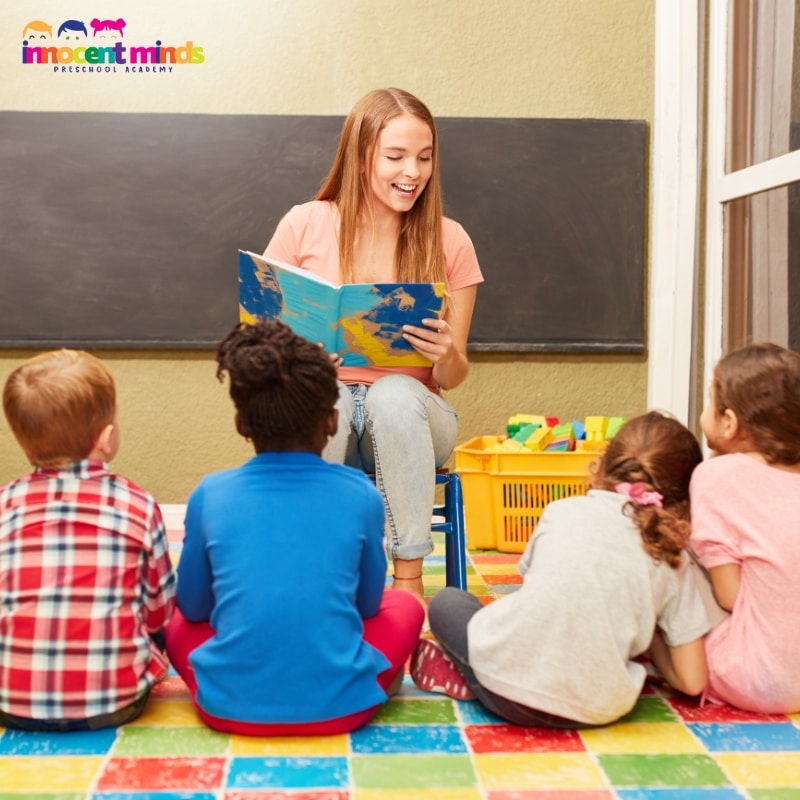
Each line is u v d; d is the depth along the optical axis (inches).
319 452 54.7
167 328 112.8
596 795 44.9
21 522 51.2
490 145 113.0
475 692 54.9
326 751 49.6
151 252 112.4
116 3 111.6
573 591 51.2
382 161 74.5
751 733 52.9
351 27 112.3
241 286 68.4
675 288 110.7
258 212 112.7
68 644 50.9
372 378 75.8
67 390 50.8
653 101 113.8
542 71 113.3
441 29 112.5
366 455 73.8
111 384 53.2
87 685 51.0
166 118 111.7
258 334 52.6
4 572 51.1
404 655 56.5
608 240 114.2
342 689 50.6
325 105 112.7
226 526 51.6
